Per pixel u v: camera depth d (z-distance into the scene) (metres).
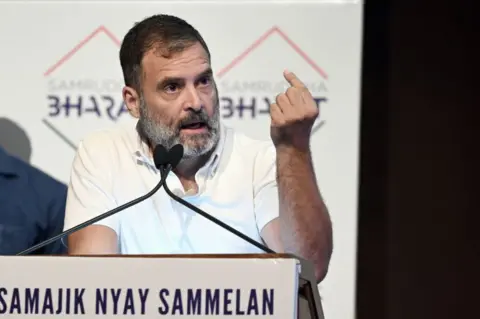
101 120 6.98
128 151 6.89
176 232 6.69
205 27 7.03
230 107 6.94
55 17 7.09
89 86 7.01
